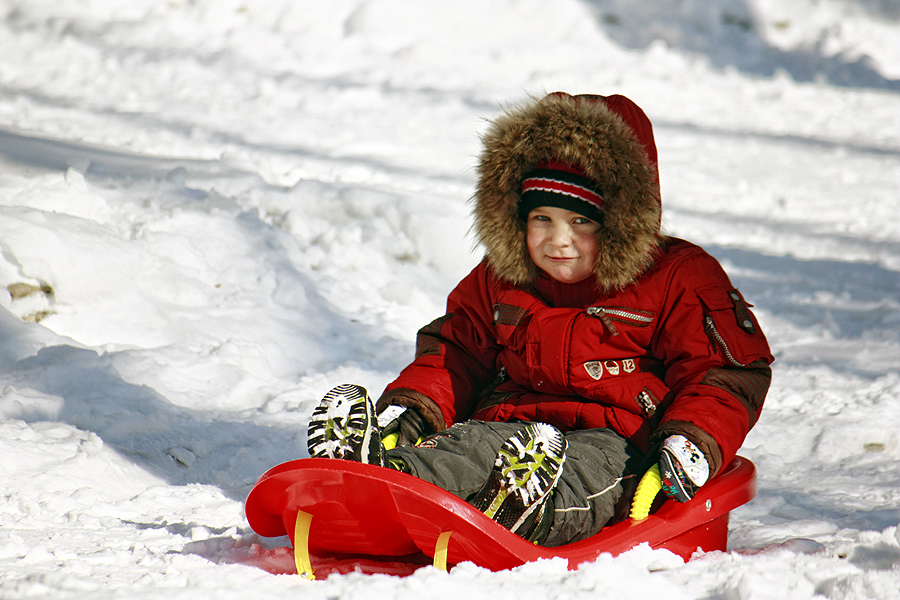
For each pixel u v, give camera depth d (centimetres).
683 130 4319
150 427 1218
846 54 6066
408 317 1861
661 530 791
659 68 5497
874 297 2183
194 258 1747
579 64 5416
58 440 1095
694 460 806
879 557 794
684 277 893
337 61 5081
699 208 3067
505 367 965
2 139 2181
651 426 887
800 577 707
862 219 3005
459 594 650
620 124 884
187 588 664
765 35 6197
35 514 915
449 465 773
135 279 1630
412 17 5541
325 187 2242
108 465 1066
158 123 3506
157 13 5319
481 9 5712
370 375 1558
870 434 1323
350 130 3744
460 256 2053
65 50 4531
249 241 1889
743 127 4466
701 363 877
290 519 768
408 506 708
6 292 1463
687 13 6100
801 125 4578
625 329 894
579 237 890
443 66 5188
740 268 2402
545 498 768
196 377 1431
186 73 4444
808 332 1930
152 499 1017
